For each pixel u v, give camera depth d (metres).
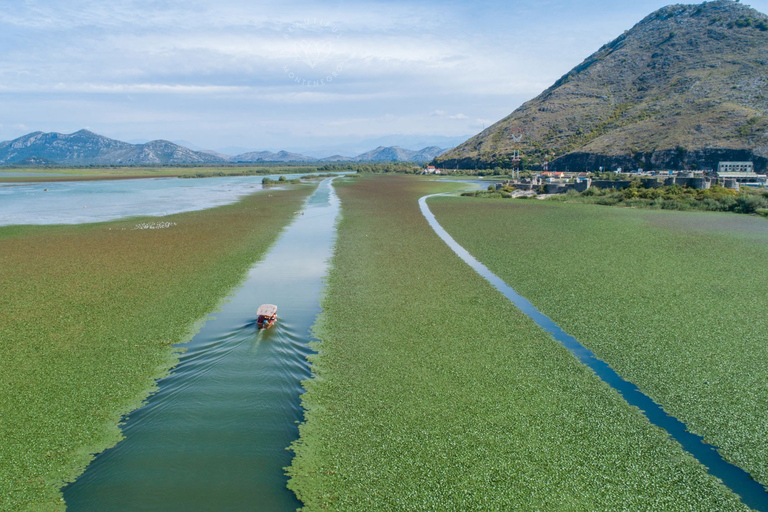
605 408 17.55
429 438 15.87
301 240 48.44
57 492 13.68
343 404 17.92
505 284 32.78
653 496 13.46
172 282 32.69
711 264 37.66
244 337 23.81
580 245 45.16
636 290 31.06
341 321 25.98
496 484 13.84
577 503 13.18
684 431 16.33
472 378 19.67
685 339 23.41
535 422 16.70
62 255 40.09
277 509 13.00
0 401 17.97
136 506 13.09
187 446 15.59
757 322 25.44
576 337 23.86
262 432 16.28
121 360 21.36
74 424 16.72
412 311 27.38
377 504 13.20
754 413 17.25
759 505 13.20
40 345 22.67
